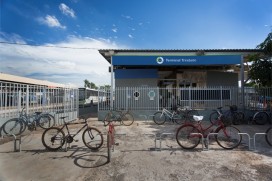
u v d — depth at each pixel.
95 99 23.83
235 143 6.17
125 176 4.22
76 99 12.76
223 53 12.94
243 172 4.37
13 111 8.42
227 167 4.64
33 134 8.24
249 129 9.27
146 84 14.92
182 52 12.96
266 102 11.69
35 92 9.81
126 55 12.97
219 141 6.37
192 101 12.53
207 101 12.52
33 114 9.34
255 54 12.55
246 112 11.69
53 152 5.75
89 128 6.11
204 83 16.42
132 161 5.05
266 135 6.37
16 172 4.45
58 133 6.01
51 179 4.12
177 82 16.48
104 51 12.95
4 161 5.09
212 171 4.43
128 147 6.26
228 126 6.32
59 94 11.38
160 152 5.74
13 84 8.48
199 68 16.38
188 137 6.14
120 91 12.83
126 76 14.97
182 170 4.49
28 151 5.86
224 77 16.61
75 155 5.50
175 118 11.10
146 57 12.97
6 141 7.03
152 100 12.80
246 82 13.99
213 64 12.98
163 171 4.45
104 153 5.66
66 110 11.82
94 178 4.15
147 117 12.37
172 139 7.27
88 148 6.06
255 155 5.45
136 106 12.82
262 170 4.47
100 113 12.21
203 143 6.10
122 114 11.10
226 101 12.51
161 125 10.55
